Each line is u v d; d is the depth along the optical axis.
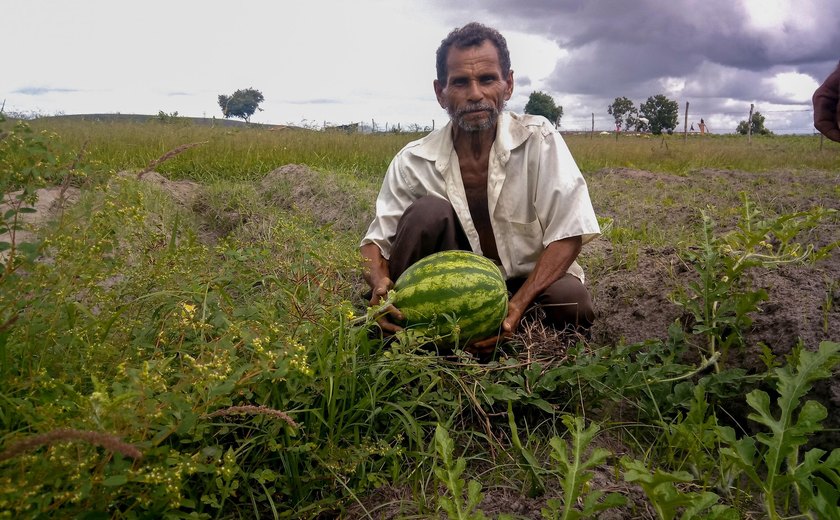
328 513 2.10
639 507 2.01
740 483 2.16
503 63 3.11
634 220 6.34
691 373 2.57
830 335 2.61
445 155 3.21
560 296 3.01
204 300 2.27
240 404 1.96
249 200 6.73
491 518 1.93
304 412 2.23
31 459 1.43
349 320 2.44
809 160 15.17
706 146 20.81
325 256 2.92
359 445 2.18
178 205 6.35
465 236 3.26
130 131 11.77
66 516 1.48
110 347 2.00
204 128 13.31
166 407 1.63
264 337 2.04
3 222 1.88
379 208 3.35
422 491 2.03
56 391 1.72
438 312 2.61
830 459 1.69
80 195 2.25
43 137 1.96
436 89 3.28
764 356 2.41
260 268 3.14
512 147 3.07
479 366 2.48
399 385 2.36
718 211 6.41
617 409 2.68
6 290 1.83
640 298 3.59
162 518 1.68
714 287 2.86
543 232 3.13
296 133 13.45
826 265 3.39
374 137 14.08
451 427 2.44
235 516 2.02
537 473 2.09
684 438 2.15
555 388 2.54
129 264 2.69
